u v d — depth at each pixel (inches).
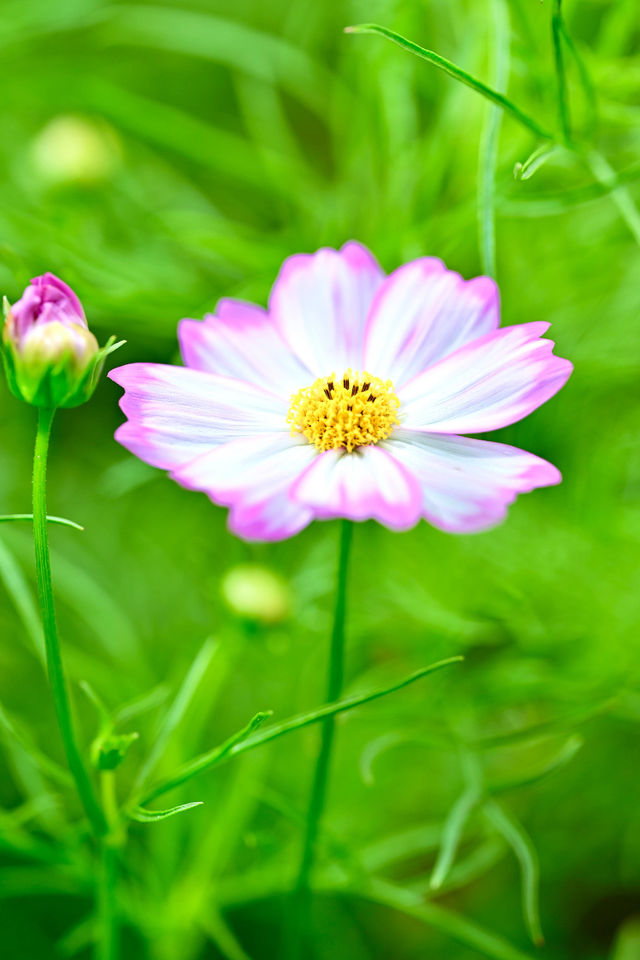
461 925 17.7
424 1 20.7
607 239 20.9
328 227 20.3
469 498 15.1
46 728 20.5
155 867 19.2
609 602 20.4
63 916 20.1
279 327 16.7
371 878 18.1
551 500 21.4
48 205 22.2
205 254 21.3
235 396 16.0
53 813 18.9
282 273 16.8
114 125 24.7
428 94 22.2
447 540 21.2
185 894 18.9
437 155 20.2
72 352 14.9
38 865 20.1
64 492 23.2
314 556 20.4
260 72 23.7
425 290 16.5
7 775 20.3
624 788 20.5
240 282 22.4
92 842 18.7
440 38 21.6
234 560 20.3
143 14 23.9
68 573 19.8
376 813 20.8
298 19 23.4
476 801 17.7
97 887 18.1
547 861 20.6
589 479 21.3
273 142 24.6
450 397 15.8
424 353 16.4
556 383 15.3
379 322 16.5
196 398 15.8
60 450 23.2
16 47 24.1
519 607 20.4
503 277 21.8
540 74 19.1
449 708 19.5
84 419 23.2
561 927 20.4
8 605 21.3
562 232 21.5
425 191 20.4
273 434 15.8
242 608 18.5
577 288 21.7
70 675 20.2
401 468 15.3
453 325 16.4
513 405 15.4
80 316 15.1
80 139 21.9
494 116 17.4
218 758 15.3
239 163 23.3
